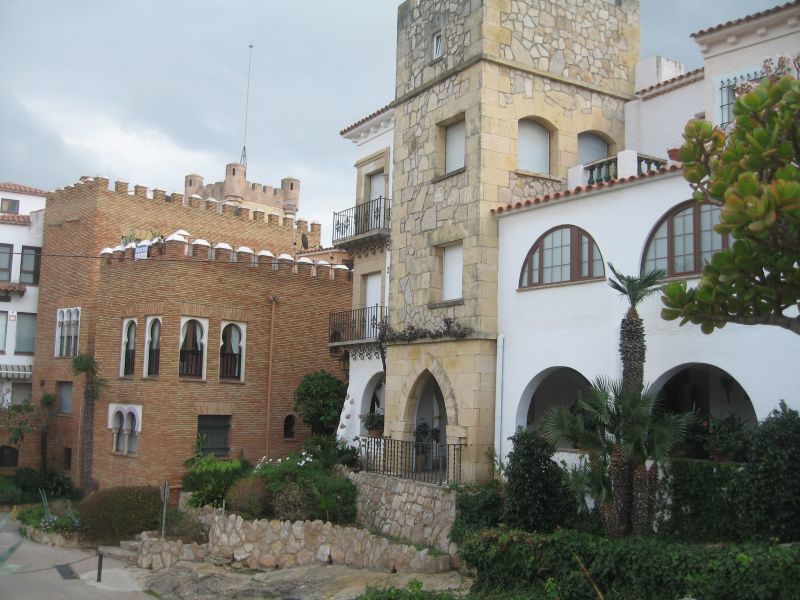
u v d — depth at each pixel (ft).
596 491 46.60
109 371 101.45
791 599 35.35
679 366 52.95
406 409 75.82
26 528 91.81
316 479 76.18
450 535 60.75
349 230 91.61
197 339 97.40
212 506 82.33
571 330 61.46
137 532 83.66
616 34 79.92
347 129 93.71
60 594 65.51
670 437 45.57
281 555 69.82
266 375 103.19
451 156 75.15
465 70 72.54
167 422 93.25
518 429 59.21
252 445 100.83
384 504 71.05
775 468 42.96
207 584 65.67
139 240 108.17
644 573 41.83
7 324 135.13
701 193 36.91
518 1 73.31
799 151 33.55
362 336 88.69
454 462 67.56
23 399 133.39
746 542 43.91
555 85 74.95
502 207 68.33
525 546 48.93
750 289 33.81
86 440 95.14
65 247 125.08
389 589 50.21
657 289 49.32
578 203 62.13
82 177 125.59
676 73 80.43
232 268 100.94
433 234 74.64
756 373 48.55
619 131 79.05
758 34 58.03
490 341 68.28
